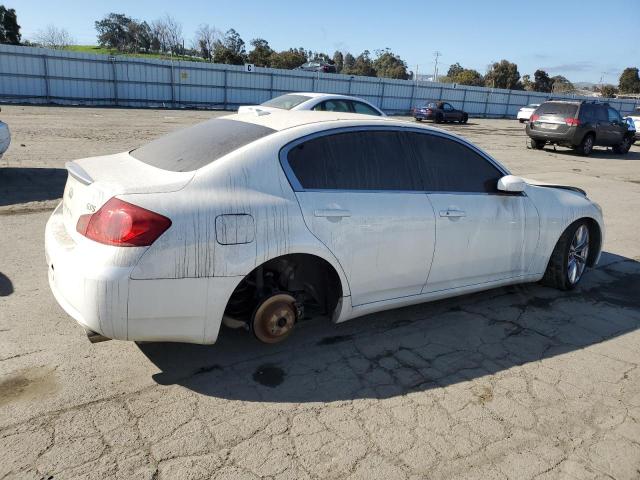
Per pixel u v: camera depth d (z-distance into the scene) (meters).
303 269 3.45
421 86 42.38
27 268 4.60
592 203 4.99
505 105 47.50
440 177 3.85
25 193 7.39
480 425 2.81
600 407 3.04
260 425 2.70
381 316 4.12
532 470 2.49
